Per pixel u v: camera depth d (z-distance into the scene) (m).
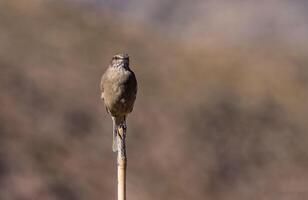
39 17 51.03
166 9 145.38
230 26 141.38
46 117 42.09
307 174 45.84
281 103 51.34
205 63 53.28
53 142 40.62
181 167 42.62
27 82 43.75
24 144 39.56
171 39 56.59
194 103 47.78
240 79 52.38
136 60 50.41
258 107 50.00
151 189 40.28
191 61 52.94
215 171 43.50
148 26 59.62
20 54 45.84
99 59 49.03
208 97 48.88
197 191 41.75
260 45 61.03
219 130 46.50
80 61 47.91
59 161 39.75
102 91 14.37
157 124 44.78
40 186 37.75
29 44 47.25
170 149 43.34
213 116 47.41
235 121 47.84
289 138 48.38
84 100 44.47
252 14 144.50
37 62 45.81
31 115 41.69
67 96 44.19
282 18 145.62
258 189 43.62
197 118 46.62
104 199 39.16
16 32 47.91
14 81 43.34
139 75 48.56
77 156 40.66
